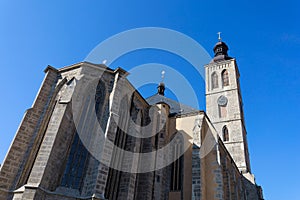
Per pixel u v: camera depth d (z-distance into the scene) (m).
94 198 17.77
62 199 18.31
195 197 23.33
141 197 23.58
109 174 22.08
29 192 16.97
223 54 69.50
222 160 30.73
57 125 20.92
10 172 20.14
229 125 51.88
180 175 26.95
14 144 21.30
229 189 28.78
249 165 48.62
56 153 20.03
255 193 40.66
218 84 60.28
